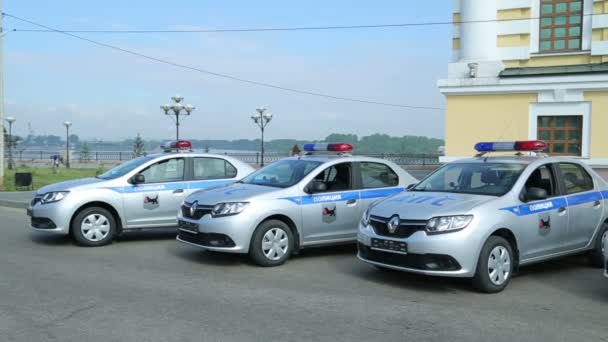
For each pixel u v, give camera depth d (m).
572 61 14.76
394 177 9.15
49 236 10.30
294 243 8.05
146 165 9.79
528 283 7.03
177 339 4.74
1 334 4.84
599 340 4.86
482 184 7.21
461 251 6.16
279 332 4.96
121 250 8.99
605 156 13.85
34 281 6.74
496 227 6.42
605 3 14.34
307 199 8.10
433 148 35.88
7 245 9.32
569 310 5.80
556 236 7.22
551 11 15.03
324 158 8.83
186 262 8.05
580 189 7.74
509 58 15.24
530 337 4.93
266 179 8.73
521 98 14.73
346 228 8.49
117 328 5.02
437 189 7.47
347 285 6.75
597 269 7.90
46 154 53.03
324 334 4.93
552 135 14.53
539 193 6.76
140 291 6.33
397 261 6.49
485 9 15.27
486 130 15.12
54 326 5.06
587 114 14.02
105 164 44.59
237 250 7.53
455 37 15.99
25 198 17.03
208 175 10.29
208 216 7.68
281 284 6.76
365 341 4.78
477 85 15.05
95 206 9.34
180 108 29.45
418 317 5.48
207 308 5.68
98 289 6.39
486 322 5.35
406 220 6.45
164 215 9.80
